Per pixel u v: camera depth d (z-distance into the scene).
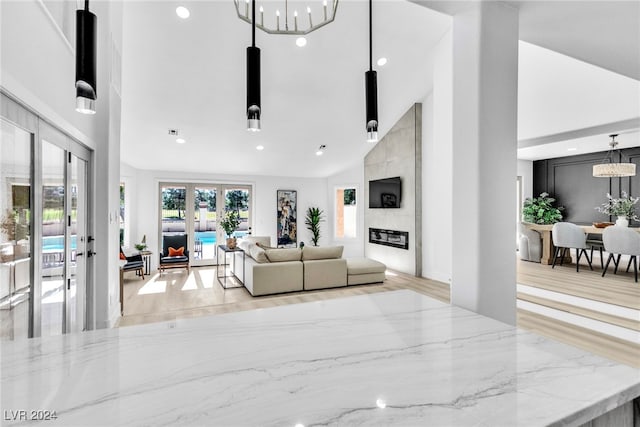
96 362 0.79
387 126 6.51
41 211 1.92
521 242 6.72
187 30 3.74
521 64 3.70
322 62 4.46
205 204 7.52
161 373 0.73
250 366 0.77
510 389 0.67
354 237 8.20
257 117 1.12
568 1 1.29
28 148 1.76
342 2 3.57
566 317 3.34
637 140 6.18
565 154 7.82
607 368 0.76
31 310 1.82
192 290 5.05
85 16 0.78
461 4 1.29
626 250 4.80
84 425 0.55
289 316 1.15
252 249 5.11
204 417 0.57
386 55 4.53
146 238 6.90
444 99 4.71
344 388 0.67
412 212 5.98
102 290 3.03
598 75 3.74
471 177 1.28
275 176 8.16
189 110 4.97
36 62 1.76
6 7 1.46
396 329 1.03
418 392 0.65
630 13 1.36
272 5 3.52
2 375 0.72
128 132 5.40
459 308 1.25
